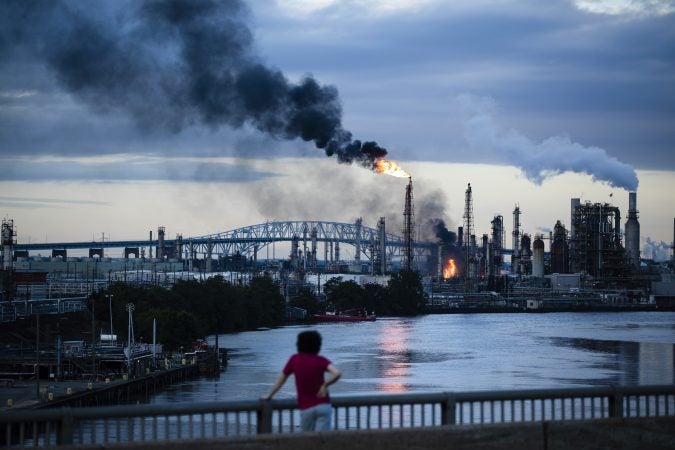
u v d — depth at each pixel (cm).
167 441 3275
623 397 3944
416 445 3469
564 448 3656
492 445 3562
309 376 3459
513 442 3591
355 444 3409
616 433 3728
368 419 3684
